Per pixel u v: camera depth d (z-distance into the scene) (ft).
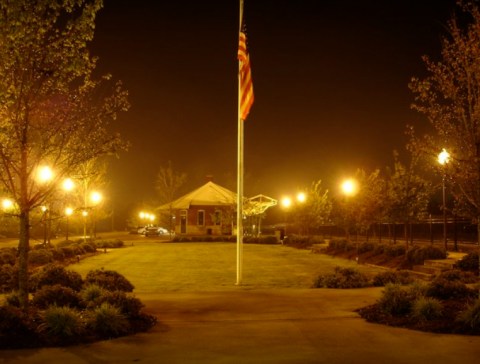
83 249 105.29
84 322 30.19
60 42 31.99
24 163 32.01
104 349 26.94
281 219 217.77
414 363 23.95
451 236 107.96
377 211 88.48
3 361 24.61
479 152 32.78
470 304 33.19
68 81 32.94
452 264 63.82
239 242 63.16
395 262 77.97
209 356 25.59
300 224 140.46
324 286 56.39
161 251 121.39
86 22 32.07
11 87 31.27
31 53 31.53
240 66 60.39
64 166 33.47
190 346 27.68
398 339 28.63
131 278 71.41
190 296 47.60
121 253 115.44
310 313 37.70
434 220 110.42
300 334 30.40
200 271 79.87
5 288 52.65
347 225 96.63
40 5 30.81
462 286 37.88
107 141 34.35
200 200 200.13
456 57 33.53
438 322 31.37
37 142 32.24
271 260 97.35
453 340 28.12
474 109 32.91
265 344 28.04
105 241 133.90
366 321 34.19
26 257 32.40
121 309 33.01
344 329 31.63
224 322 34.47
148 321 33.68
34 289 47.93
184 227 201.46
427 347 26.76
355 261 91.61
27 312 31.14
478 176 32.55
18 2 30.22
